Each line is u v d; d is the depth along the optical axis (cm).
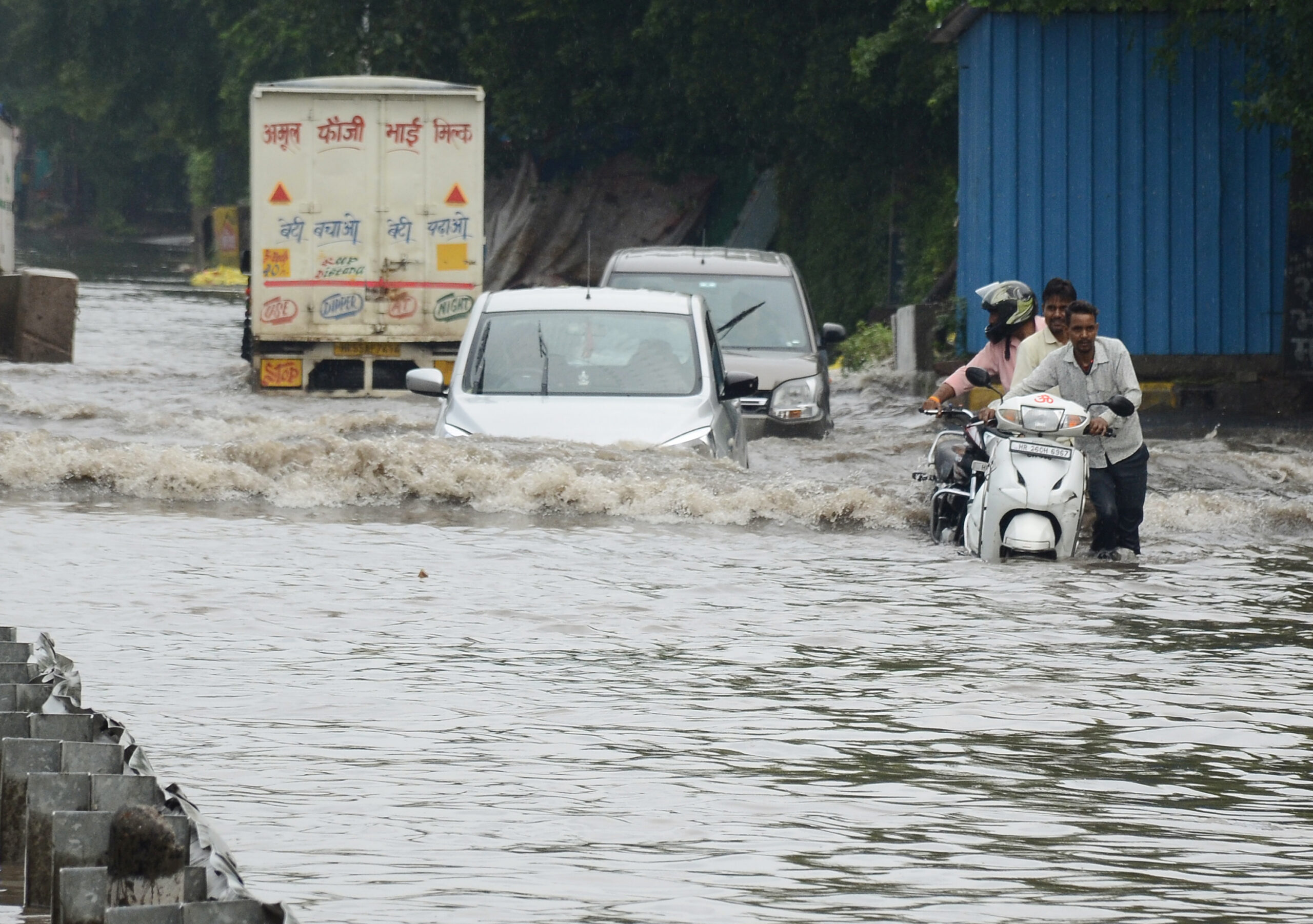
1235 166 7462
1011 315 4253
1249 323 7506
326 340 8044
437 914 1526
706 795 1947
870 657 2747
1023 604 3256
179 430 5778
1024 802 1944
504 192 14750
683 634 2902
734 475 4409
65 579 3247
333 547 3709
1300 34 6656
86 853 1412
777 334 6600
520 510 4325
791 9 12194
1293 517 4394
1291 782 2045
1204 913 1573
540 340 4825
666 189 14250
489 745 2150
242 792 1916
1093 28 7425
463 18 13600
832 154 12581
